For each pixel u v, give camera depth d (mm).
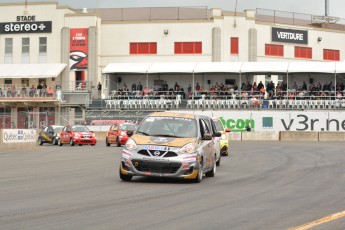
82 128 45312
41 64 70125
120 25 72875
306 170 21734
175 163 16062
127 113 60375
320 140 52156
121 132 42469
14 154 32219
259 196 13828
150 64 61844
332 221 10250
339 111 56531
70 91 65688
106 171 20688
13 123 67000
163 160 16062
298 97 59188
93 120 60281
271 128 57250
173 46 72188
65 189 14914
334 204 12523
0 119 67688
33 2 72438
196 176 16484
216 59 71375
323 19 79375
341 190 15266
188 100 59531
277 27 74062
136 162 16219
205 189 15203
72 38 71500
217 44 71375
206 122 19031
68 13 71750
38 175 19094
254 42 72250
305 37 76188
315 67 57594
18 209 11352
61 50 71500
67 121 64938
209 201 12812
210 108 59000
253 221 10188
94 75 70938
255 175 19656
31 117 66438
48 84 70625
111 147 41312
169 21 72125
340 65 57750
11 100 65500
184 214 10906
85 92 65188
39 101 65312
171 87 65812
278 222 10094
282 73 60719
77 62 71312
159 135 16953
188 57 71875
